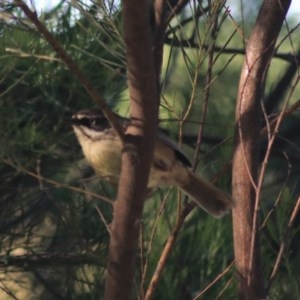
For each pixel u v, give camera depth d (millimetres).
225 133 10781
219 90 12070
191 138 11477
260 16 7328
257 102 7191
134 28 5691
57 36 9102
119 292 6152
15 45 8477
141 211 6098
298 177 12211
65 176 9594
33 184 9461
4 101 8906
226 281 8164
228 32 12469
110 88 9500
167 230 8289
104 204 9391
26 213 9828
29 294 10359
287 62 13852
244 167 7117
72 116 8375
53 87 9078
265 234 8070
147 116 5953
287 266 7746
